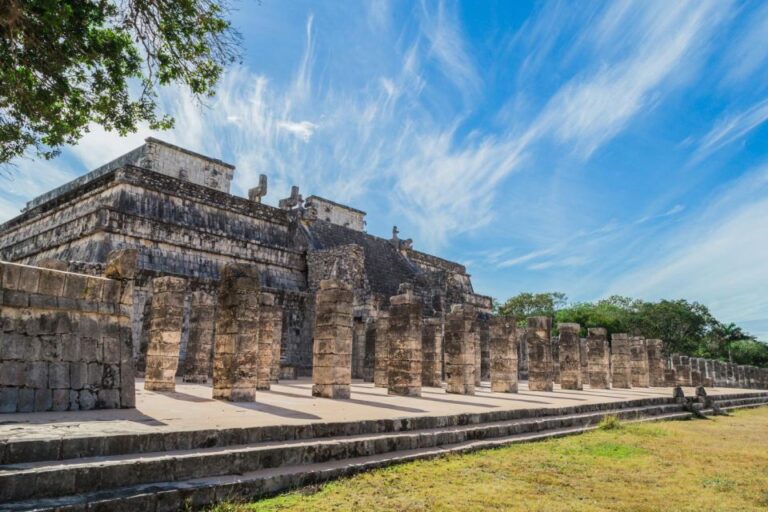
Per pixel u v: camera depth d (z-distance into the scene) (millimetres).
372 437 8914
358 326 28750
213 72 11461
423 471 8078
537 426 12516
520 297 62469
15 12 8523
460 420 11266
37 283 9047
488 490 7207
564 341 25047
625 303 65938
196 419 8430
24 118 11227
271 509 5988
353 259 32219
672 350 60250
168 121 12586
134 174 27938
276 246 33469
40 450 5723
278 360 22109
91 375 9500
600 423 13984
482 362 32281
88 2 10164
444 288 40000
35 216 32938
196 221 30359
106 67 11117
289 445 7594
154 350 14805
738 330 75438
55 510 4855
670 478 8516
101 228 25109
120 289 10281
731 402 24578
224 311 13039
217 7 10461
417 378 16984
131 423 7582
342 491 6820
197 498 5895
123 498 5324
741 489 7883
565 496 7152
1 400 8328
